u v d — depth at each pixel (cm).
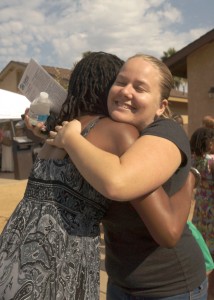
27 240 151
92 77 171
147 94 162
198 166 399
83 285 154
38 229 151
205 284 192
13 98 1223
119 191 135
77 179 154
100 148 153
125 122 161
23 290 144
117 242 178
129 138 153
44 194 157
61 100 191
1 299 148
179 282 177
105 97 172
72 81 177
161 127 154
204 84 1299
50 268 147
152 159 142
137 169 138
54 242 149
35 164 167
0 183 1380
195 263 184
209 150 396
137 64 164
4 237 158
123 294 183
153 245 173
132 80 162
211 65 1280
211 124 513
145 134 152
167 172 145
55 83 193
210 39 1239
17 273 147
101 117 165
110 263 185
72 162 156
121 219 169
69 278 150
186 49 1296
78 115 171
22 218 157
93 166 139
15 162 1495
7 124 1719
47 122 192
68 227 152
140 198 147
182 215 159
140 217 164
